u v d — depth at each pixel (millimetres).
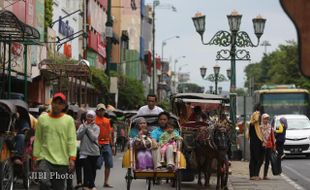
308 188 32719
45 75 58031
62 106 19172
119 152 67750
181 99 42812
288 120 60312
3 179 24953
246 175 39062
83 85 67812
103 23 113000
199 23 46469
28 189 28484
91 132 28734
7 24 35281
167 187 32469
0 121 25125
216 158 29953
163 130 26375
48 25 62312
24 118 27891
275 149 37625
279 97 81750
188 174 32969
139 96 115062
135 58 154625
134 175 25828
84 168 28984
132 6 167500
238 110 54281
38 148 19219
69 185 26312
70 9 80250
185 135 32094
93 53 101562
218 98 42656
